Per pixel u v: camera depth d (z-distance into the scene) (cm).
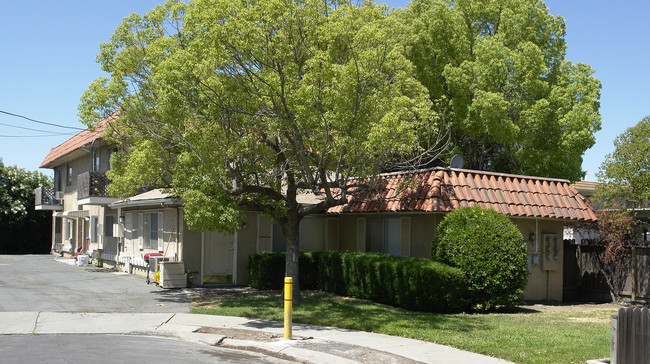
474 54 2348
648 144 1725
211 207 1304
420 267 1373
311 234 2014
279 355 966
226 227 1359
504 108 2127
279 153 1447
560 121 2208
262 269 1800
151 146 1517
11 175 3903
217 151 1306
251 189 1423
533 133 2256
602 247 1738
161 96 1328
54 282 1927
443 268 1338
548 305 1611
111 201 2409
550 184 1748
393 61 1509
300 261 1822
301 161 1436
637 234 1759
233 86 1291
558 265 1709
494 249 1377
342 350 975
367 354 947
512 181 1694
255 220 1961
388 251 1781
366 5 1560
